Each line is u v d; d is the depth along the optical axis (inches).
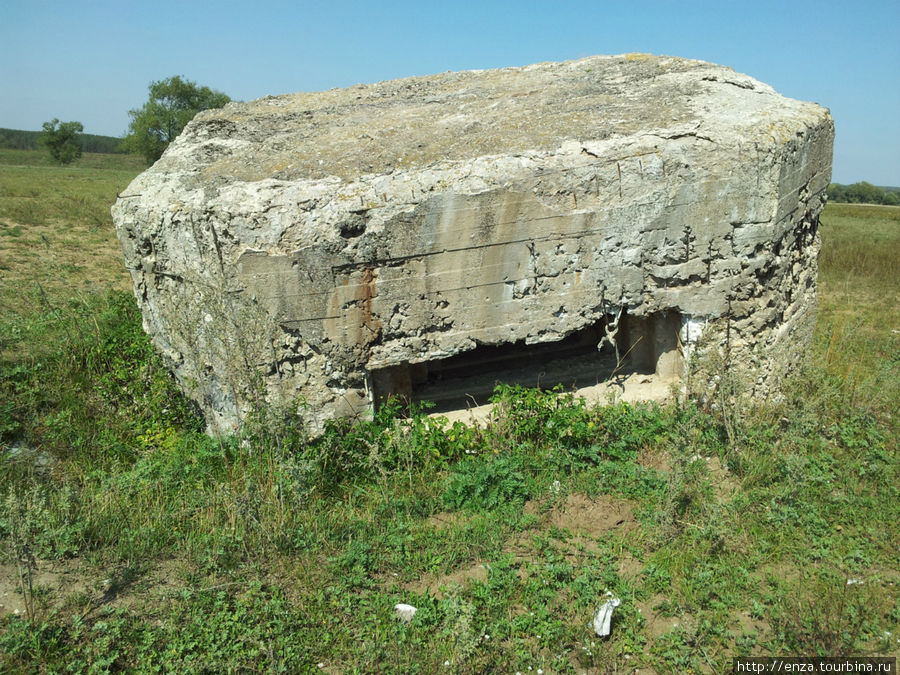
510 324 187.2
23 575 141.3
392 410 189.3
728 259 189.3
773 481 178.9
